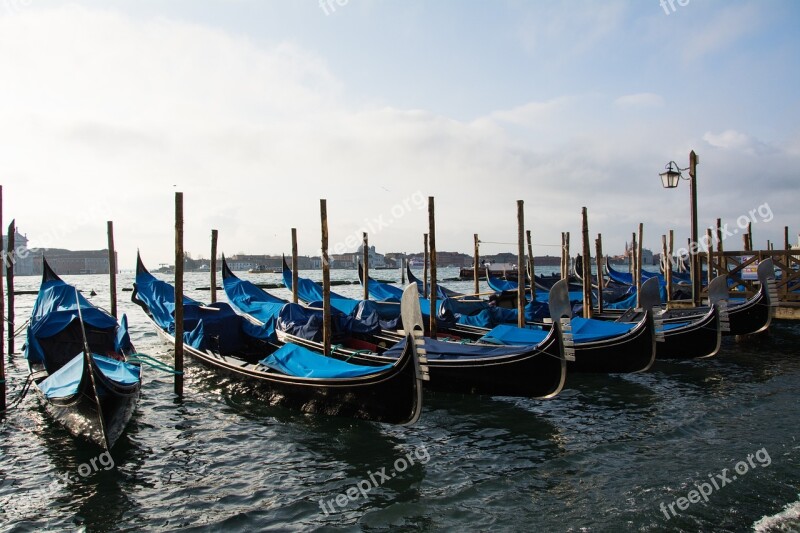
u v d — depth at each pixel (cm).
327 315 1212
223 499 716
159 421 1016
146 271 1880
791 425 946
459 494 725
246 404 1110
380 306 1694
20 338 2067
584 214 1706
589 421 1009
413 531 639
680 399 1136
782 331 1903
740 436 903
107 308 3369
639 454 845
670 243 2306
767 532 611
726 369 1385
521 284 1575
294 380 1040
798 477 741
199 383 1258
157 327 1653
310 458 851
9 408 1067
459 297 2152
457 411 1068
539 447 886
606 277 3275
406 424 938
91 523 656
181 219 1148
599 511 671
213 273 2005
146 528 645
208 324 1409
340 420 993
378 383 928
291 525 654
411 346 881
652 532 620
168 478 779
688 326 1416
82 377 852
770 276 1562
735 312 1591
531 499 709
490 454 860
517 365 1054
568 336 1022
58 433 938
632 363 1255
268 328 1416
